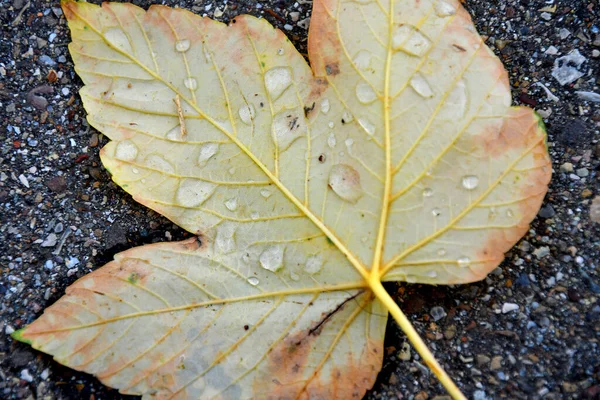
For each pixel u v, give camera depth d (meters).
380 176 0.26
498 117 0.26
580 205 0.28
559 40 0.28
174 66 0.27
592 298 0.27
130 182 0.27
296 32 0.29
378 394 0.27
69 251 0.28
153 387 0.26
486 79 0.26
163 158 0.27
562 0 0.28
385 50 0.26
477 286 0.27
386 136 0.26
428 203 0.26
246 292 0.27
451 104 0.26
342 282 0.27
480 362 0.27
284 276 0.27
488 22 0.28
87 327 0.26
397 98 0.26
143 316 0.26
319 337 0.26
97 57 0.27
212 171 0.27
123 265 0.27
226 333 0.26
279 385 0.26
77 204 0.28
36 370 0.27
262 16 0.29
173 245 0.27
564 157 0.28
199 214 0.27
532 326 0.27
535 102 0.28
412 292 0.28
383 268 0.26
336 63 0.27
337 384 0.26
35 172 0.28
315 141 0.27
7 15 0.29
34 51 0.29
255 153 0.27
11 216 0.28
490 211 0.26
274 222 0.27
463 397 0.26
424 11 0.26
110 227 0.28
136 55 0.27
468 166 0.26
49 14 0.29
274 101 0.27
